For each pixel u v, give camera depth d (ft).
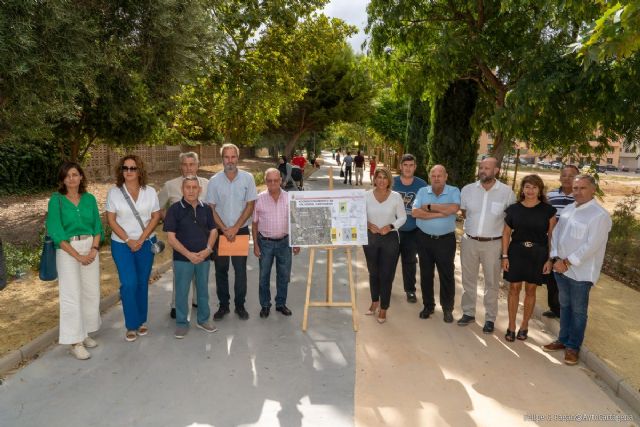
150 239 17.20
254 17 46.34
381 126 105.40
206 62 31.81
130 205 16.42
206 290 17.53
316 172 125.08
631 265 26.05
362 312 19.99
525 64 29.01
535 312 19.85
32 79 18.62
